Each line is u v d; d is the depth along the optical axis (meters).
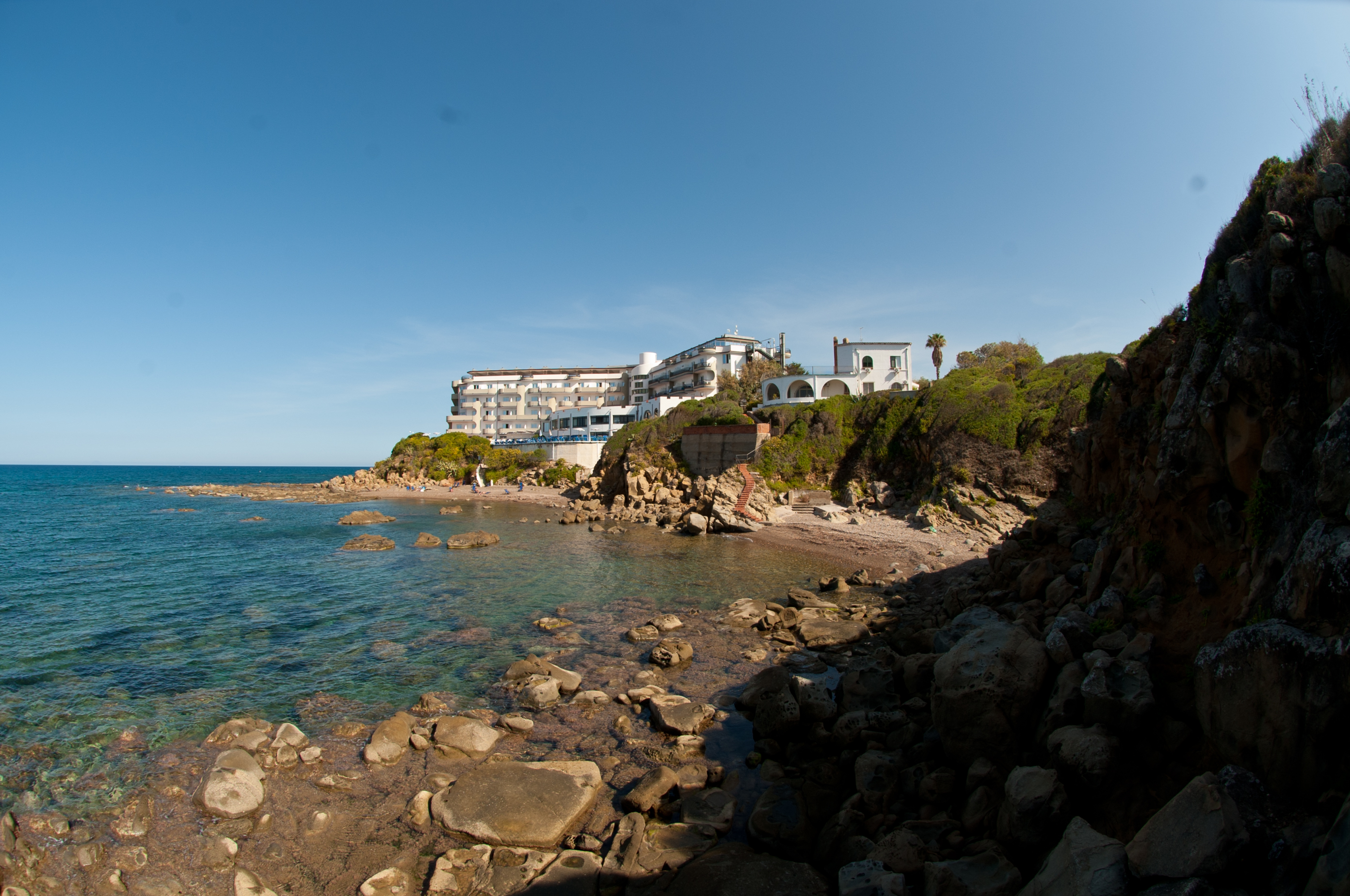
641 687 16.84
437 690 16.70
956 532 40.88
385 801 11.45
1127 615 11.02
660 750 13.32
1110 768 7.96
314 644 20.41
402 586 29.19
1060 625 10.88
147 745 13.31
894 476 51.88
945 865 7.72
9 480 170.00
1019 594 17.44
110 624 22.52
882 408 55.03
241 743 13.20
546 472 96.94
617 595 27.39
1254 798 6.44
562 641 20.86
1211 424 10.13
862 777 10.98
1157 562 11.43
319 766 12.61
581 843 10.21
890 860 8.37
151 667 18.19
